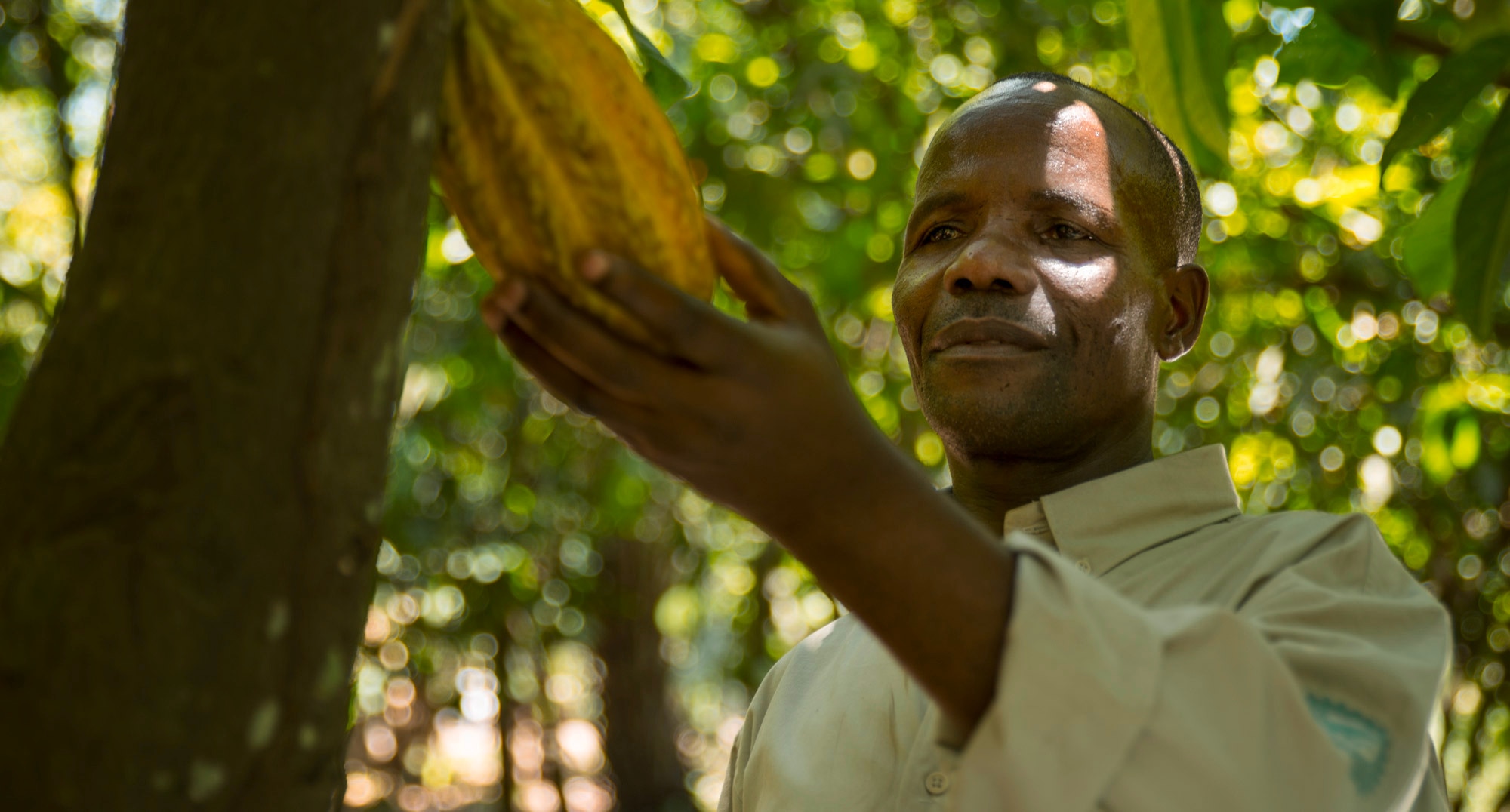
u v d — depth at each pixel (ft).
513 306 2.14
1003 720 2.26
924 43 16.67
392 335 2.22
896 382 17.12
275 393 2.07
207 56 2.14
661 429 2.21
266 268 2.08
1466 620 14.64
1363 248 14.75
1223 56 6.19
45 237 18.45
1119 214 4.68
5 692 1.98
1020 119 4.75
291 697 2.09
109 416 2.03
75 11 15.56
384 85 2.21
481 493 20.52
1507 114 6.13
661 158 2.57
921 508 2.30
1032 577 2.37
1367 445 15.37
